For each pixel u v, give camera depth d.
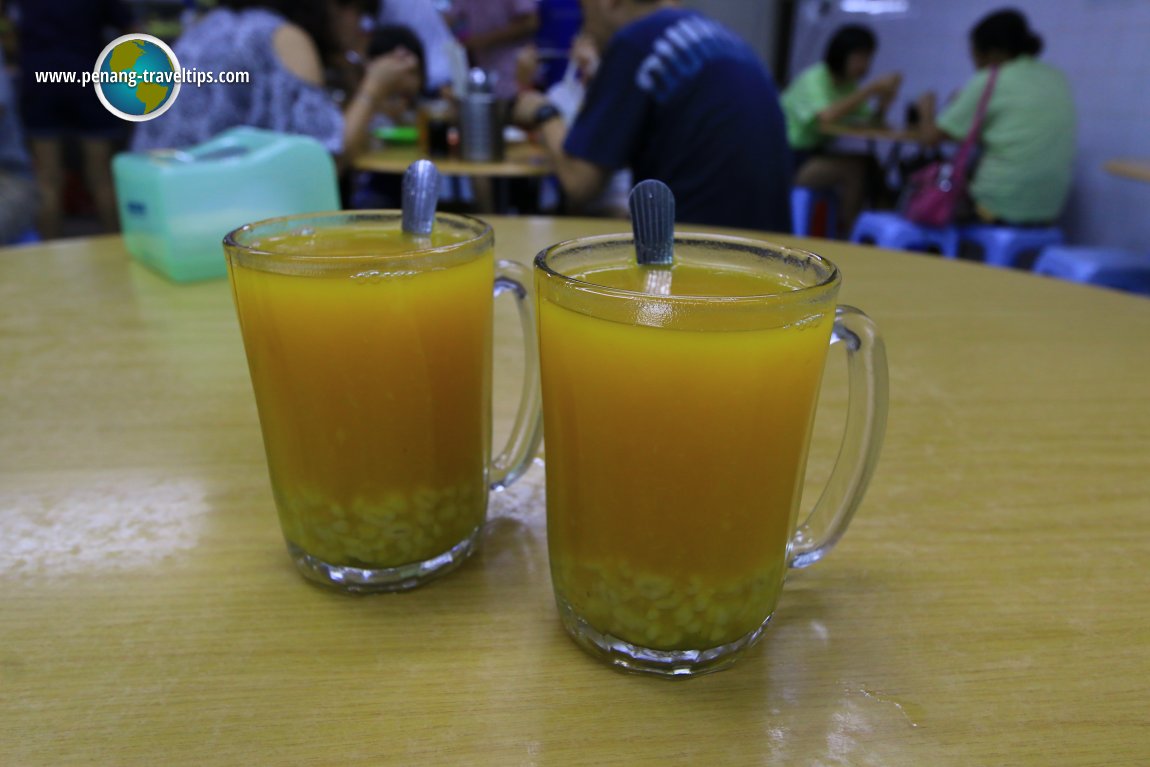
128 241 1.41
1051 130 3.26
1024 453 0.74
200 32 2.12
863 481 0.51
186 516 0.64
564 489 0.46
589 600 0.47
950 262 1.41
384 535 0.52
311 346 0.47
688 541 0.43
